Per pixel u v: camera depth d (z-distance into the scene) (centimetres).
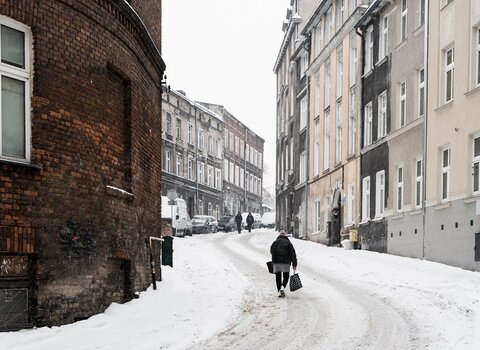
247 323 1066
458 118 1816
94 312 1045
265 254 2644
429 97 2008
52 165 966
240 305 1262
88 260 1034
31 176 932
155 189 1459
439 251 1900
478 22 1736
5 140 925
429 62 2016
